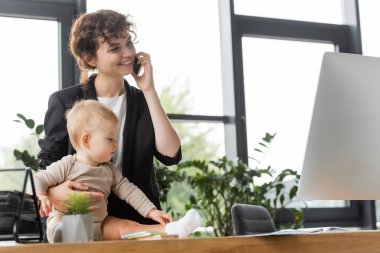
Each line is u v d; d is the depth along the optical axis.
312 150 1.56
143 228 1.75
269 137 3.78
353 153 1.57
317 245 1.38
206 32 4.21
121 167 2.01
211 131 4.17
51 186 1.74
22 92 3.63
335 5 4.59
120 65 1.96
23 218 1.34
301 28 4.43
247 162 4.12
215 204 3.73
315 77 4.42
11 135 3.54
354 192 1.60
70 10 3.81
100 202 1.80
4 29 3.66
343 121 1.55
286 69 4.36
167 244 1.23
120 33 1.94
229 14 4.20
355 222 4.39
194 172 4.08
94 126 1.79
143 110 2.07
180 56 4.12
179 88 4.10
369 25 4.59
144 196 1.92
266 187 3.79
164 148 2.04
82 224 1.30
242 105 4.16
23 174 1.34
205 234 3.86
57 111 2.03
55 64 3.74
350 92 1.54
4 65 3.62
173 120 4.02
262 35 4.32
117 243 1.18
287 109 4.30
